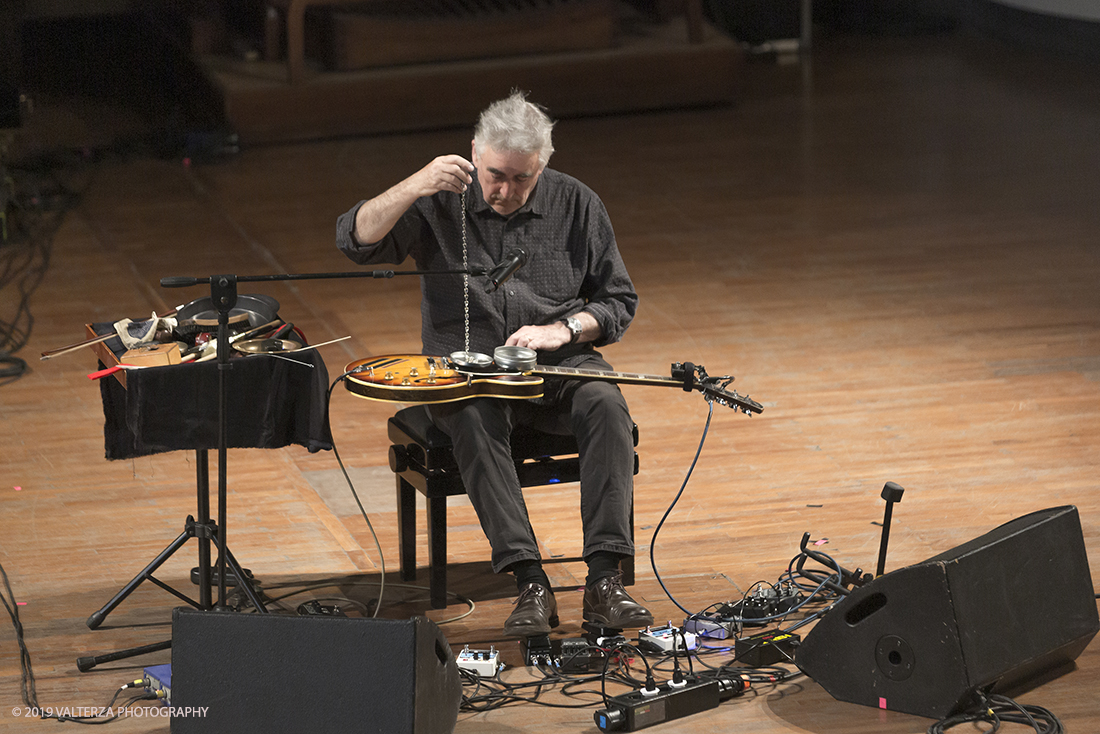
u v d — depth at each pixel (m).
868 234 17.94
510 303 8.78
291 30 22.47
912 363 13.41
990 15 29.41
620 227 18.47
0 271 16.70
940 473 10.88
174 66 25.70
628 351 13.91
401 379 8.16
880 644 7.44
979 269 16.39
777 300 15.46
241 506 10.52
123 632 8.55
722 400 8.56
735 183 20.44
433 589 8.84
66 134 22.62
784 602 8.68
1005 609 7.42
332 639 6.59
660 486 10.77
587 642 8.19
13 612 8.77
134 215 19.03
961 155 21.53
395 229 8.62
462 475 8.21
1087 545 9.52
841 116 24.12
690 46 24.70
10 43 17.88
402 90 23.30
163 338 8.29
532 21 24.03
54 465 11.25
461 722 7.45
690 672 7.90
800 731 7.31
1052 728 7.22
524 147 8.22
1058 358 13.45
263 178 20.88
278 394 8.01
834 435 11.70
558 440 8.71
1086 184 19.81
